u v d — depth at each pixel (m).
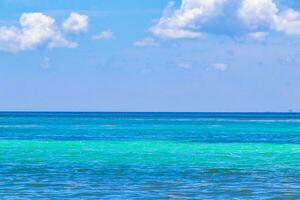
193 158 52.66
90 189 33.91
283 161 50.22
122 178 38.56
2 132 102.62
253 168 44.69
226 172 42.06
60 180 37.59
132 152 58.94
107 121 187.62
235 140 80.31
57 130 112.69
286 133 103.88
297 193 32.62
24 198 30.97
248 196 31.69
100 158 52.22
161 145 69.19
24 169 43.53
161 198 31.05
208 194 32.28
